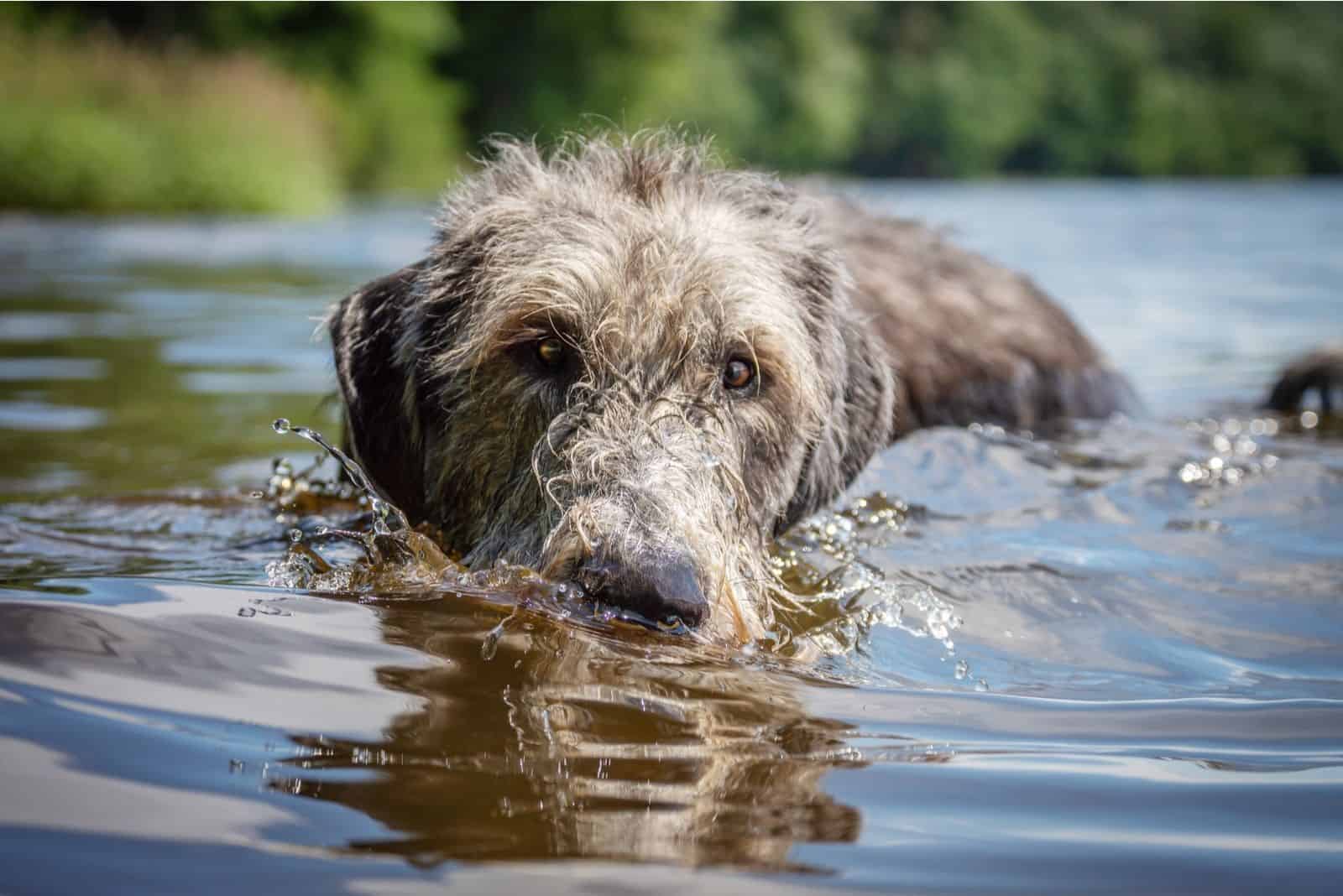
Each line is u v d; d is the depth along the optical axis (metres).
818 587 3.79
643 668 2.83
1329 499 4.93
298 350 9.09
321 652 2.75
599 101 47.62
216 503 4.73
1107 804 2.33
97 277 13.44
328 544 3.95
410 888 1.90
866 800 2.28
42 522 4.37
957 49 66.56
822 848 2.08
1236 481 5.20
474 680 2.66
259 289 12.55
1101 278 14.35
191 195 24.98
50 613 2.83
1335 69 71.75
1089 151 67.62
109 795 2.13
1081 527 4.56
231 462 5.71
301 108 31.42
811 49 59.34
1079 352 7.27
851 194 7.85
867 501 4.88
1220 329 10.84
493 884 1.91
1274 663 3.30
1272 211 29.16
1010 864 2.08
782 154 59.09
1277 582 3.95
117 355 8.72
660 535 3.30
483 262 4.30
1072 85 67.62
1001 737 2.65
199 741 2.33
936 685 2.98
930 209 28.38
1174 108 67.56
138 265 14.77
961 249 7.42
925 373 6.23
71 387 7.54
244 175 25.41
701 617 3.16
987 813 2.26
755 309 4.04
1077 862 2.10
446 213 4.73
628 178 4.57
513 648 2.85
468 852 2.00
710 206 4.56
